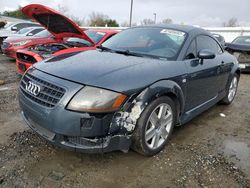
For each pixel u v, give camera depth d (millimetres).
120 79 2508
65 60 3047
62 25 6184
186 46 3414
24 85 2850
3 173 2480
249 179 2600
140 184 2443
